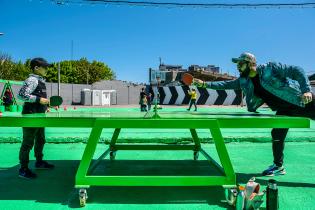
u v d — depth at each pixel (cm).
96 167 456
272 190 296
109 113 419
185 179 324
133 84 4791
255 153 617
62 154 607
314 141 754
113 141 533
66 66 6059
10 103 2058
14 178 427
